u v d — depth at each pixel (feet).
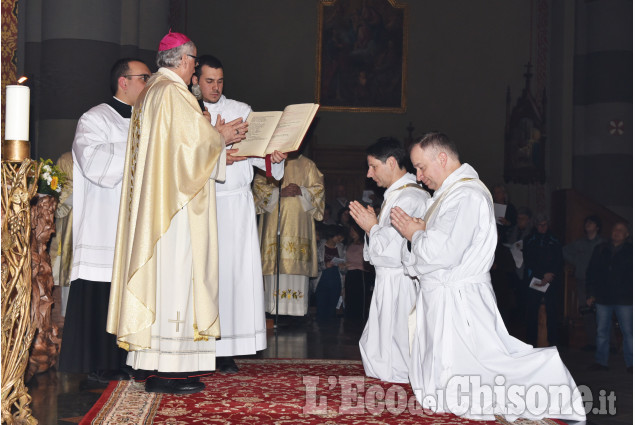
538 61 52.85
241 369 17.38
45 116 33.73
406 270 14.25
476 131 52.39
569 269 27.76
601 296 22.61
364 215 15.98
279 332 27.76
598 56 50.26
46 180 17.07
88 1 33.91
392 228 15.61
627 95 49.85
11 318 11.08
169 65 14.34
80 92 33.53
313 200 30.53
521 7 53.11
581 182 50.96
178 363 13.60
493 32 52.90
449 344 13.26
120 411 12.55
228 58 51.21
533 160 52.34
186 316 13.66
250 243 16.69
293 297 30.66
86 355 15.69
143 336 13.37
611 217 36.94
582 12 51.57
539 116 52.54
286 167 30.55
